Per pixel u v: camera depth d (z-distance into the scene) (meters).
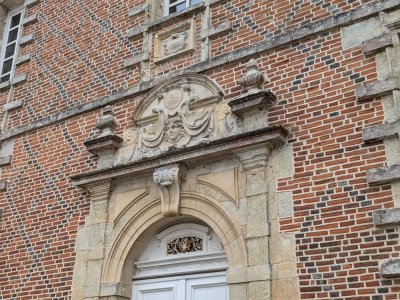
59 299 8.04
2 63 11.39
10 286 8.77
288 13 7.55
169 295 7.55
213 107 7.64
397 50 6.41
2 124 10.39
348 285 5.85
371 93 6.36
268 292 6.25
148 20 9.11
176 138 7.79
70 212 8.55
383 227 5.82
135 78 8.78
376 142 6.19
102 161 8.45
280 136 6.73
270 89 7.26
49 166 9.26
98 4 9.98
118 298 7.54
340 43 6.89
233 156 7.18
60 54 10.16
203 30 8.28
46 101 9.94
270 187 6.75
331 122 6.60
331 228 6.16
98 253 7.84
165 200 7.54
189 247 7.60
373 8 6.73
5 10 11.92
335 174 6.35
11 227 9.27
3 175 9.88
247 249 6.60
